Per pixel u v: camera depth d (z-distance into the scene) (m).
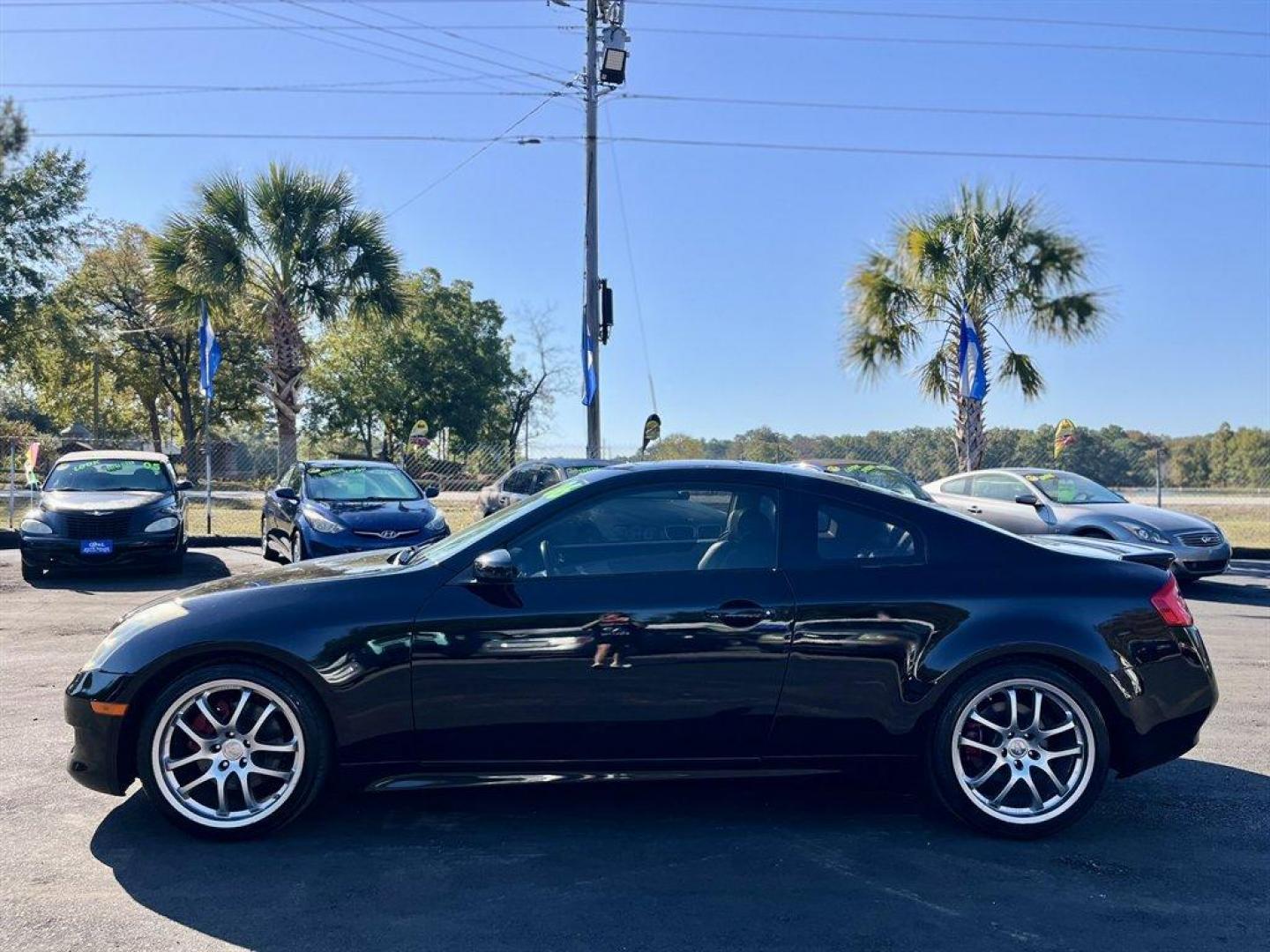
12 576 12.03
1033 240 17.38
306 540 10.73
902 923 3.33
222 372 44.38
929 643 4.04
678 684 3.98
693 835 4.09
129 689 3.84
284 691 3.88
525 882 3.61
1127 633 4.11
